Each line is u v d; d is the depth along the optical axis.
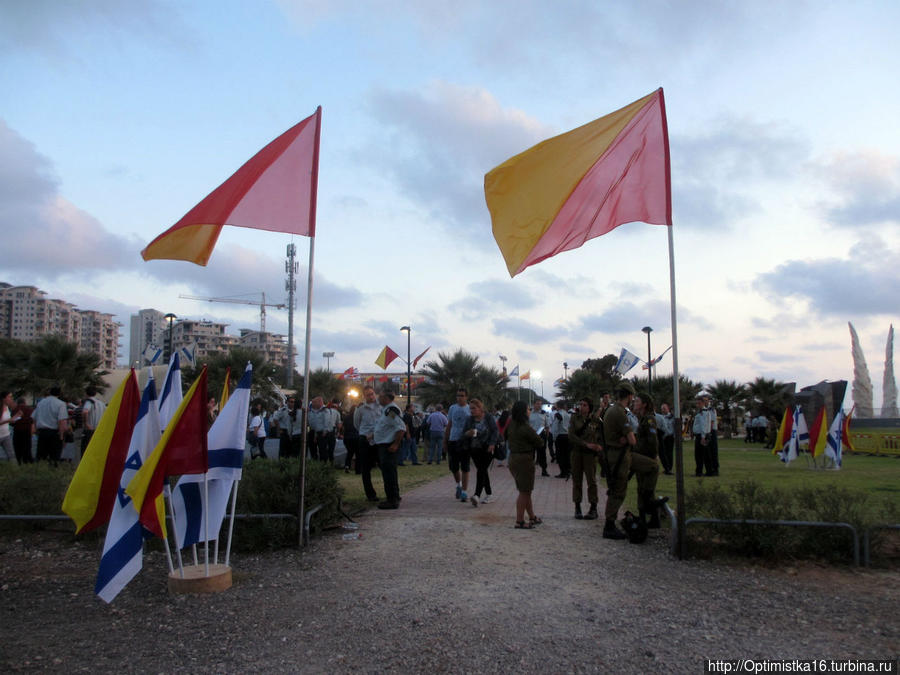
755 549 6.77
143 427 5.60
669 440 16.36
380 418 10.30
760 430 33.81
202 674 4.00
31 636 4.70
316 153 7.50
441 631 4.64
